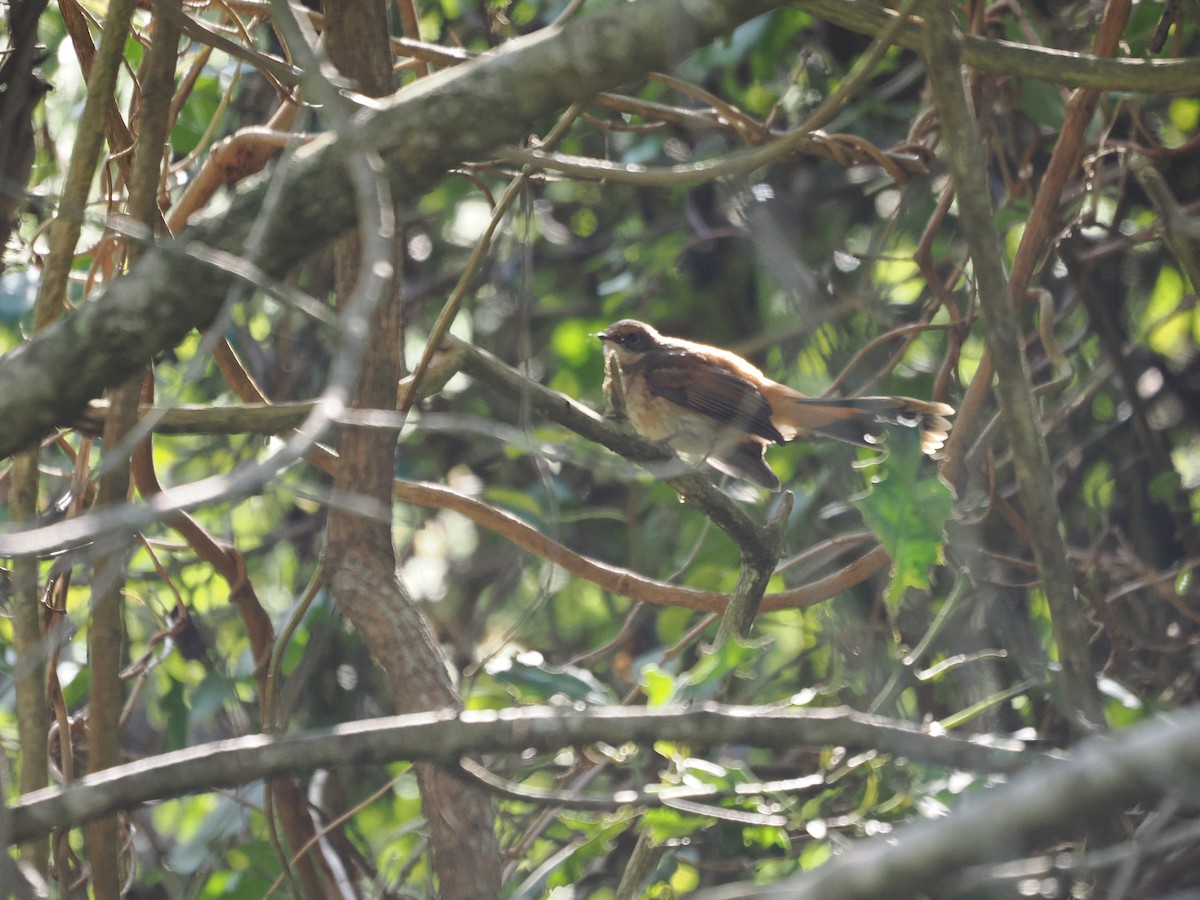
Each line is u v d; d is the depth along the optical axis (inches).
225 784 203.8
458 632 550.3
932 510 285.9
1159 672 422.0
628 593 364.2
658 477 302.5
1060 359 402.6
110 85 293.0
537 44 196.9
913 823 234.4
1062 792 144.3
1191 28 463.2
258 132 304.7
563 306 594.2
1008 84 450.6
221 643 510.3
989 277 269.3
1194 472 486.6
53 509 342.3
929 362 522.0
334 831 399.5
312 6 402.3
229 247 207.0
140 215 294.2
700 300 581.9
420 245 574.6
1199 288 392.5
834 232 533.6
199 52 386.3
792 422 469.4
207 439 538.9
